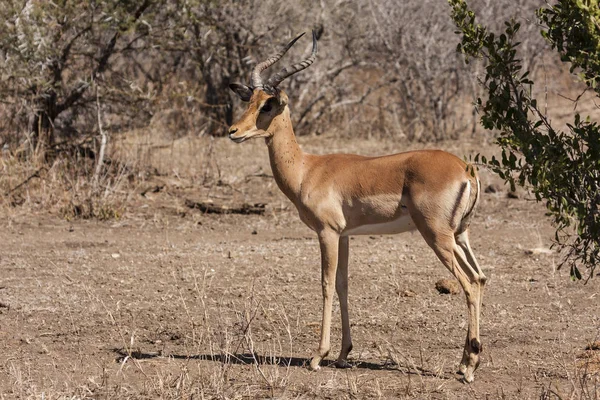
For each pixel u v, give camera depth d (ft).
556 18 39.17
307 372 42.39
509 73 39.55
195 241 74.95
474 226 81.20
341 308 43.50
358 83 154.30
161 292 57.93
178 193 93.66
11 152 93.71
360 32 140.05
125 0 93.61
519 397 38.09
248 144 126.82
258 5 124.98
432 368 42.86
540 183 37.78
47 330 50.11
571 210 38.09
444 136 134.72
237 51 128.57
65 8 90.12
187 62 130.21
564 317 51.57
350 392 39.11
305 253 69.56
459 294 57.21
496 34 132.67
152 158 106.63
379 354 45.47
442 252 39.91
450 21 135.44
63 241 74.08
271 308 53.93
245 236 77.41
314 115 143.74
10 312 53.42
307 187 42.96
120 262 66.64
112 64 105.09
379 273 62.64
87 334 49.39
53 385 40.60
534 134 39.01
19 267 64.85
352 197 41.93
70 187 88.48
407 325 50.57
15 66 88.89
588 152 38.14
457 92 136.67
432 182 39.86
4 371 43.11
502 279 60.85
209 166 104.47
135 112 99.25
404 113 141.08
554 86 151.84
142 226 80.84
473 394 38.78
